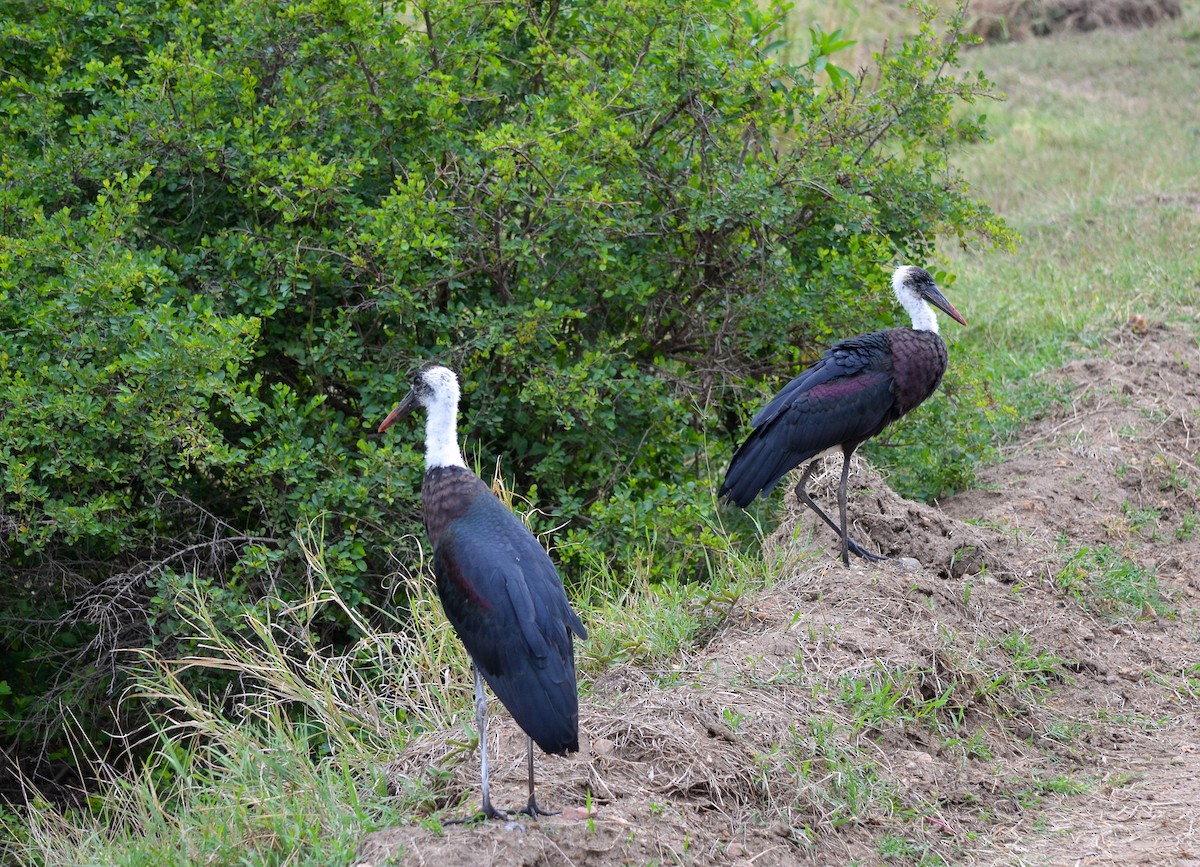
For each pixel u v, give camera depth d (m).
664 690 8.87
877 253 13.32
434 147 12.54
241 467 11.60
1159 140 26.41
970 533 11.65
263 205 11.62
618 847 7.21
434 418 8.41
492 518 7.95
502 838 7.09
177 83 12.12
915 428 13.73
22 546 11.50
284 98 12.50
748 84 13.16
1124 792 8.71
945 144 14.20
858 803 8.12
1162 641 10.94
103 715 11.62
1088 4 35.41
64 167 11.79
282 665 9.73
